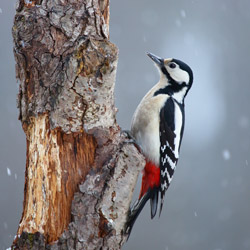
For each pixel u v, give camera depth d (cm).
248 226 1855
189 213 1833
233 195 1917
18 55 731
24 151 1727
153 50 2069
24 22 718
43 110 726
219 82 2177
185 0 2166
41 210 726
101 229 733
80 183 728
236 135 2091
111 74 700
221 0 2255
